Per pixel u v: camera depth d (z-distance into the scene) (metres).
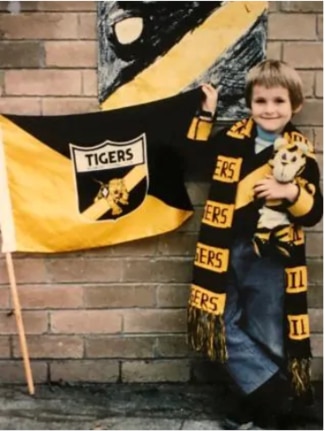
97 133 3.35
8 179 3.35
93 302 3.54
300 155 2.97
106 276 3.52
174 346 3.57
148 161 3.37
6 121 3.33
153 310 3.54
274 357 3.09
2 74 3.37
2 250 3.38
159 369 3.59
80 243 3.43
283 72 2.98
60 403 3.43
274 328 3.09
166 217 3.42
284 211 3.03
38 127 3.33
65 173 3.37
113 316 3.55
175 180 3.39
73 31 3.35
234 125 3.12
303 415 3.31
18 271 3.50
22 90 3.38
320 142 3.43
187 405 3.43
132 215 3.42
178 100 3.29
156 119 3.32
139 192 3.40
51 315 3.54
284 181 2.96
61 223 3.40
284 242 3.04
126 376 3.59
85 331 3.56
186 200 3.42
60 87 3.38
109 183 3.39
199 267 3.09
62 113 3.40
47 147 3.35
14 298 3.38
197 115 3.29
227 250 3.05
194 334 3.10
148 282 3.53
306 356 3.07
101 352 3.57
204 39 3.33
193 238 3.50
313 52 3.37
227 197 3.04
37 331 3.55
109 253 3.50
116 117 3.33
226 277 3.06
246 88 3.07
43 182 3.38
